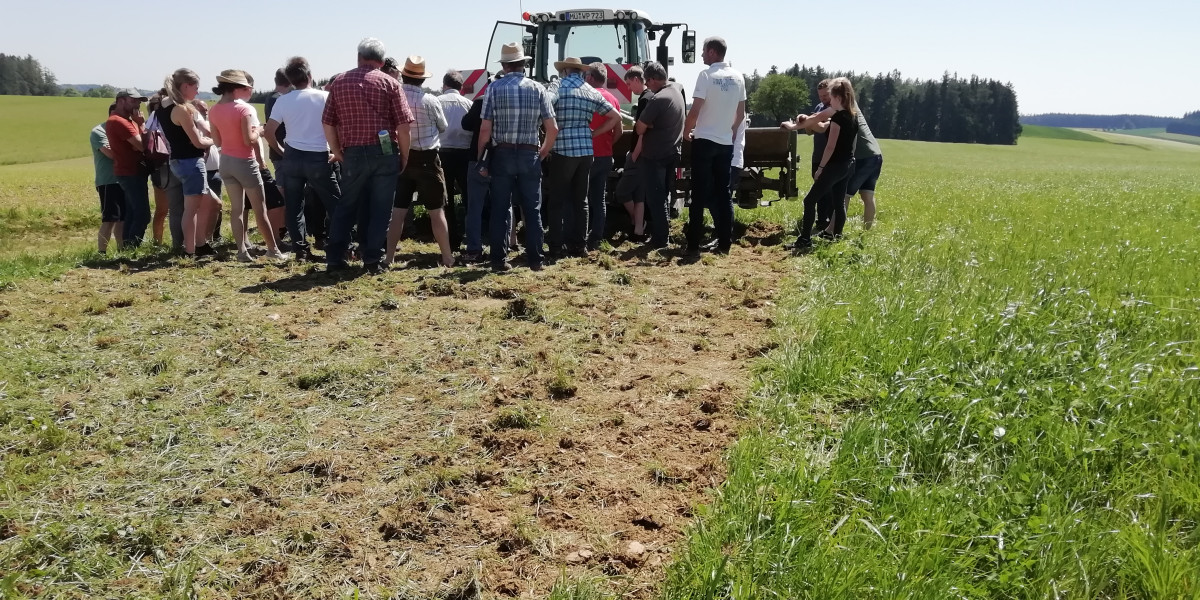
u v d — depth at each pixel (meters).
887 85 153.25
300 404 4.25
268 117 7.98
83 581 2.78
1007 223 10.66
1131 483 3.21
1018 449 3.48
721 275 7.18
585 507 3.27
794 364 4.55
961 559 2.75
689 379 4.60
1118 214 12.15
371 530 3.11
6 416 3.99
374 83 6.71
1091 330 4.91
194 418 4.05
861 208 12.88
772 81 122.00
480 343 5.18
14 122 58.94
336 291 6.47
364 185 7.11
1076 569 2.68
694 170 7.86
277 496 3.34
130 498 3.30
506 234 7.33
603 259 7.61
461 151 8.52
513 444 3.78
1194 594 2.52
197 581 2.79
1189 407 3.87
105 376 4.62
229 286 6.70
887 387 4.19
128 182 8.48
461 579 2.79
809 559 2.71
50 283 6.75
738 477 3.32
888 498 3.15
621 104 10.61
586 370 4.75
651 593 2.72
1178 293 6.04
